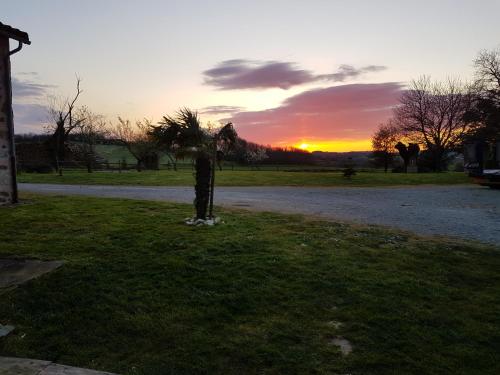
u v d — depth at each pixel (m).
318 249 6.78
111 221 8.63
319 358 3.88
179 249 6.64
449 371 3.73
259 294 5.08
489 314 4.70
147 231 7.73
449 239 7.54
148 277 5.54
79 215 9.28
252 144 52.19
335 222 9.06
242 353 3.93
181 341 4.13
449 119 47.03
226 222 8.70
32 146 35.22
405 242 7.27
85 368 3.65
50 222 8.48
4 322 4.39
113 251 6.52
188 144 8.77
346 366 3.77
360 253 6.60
